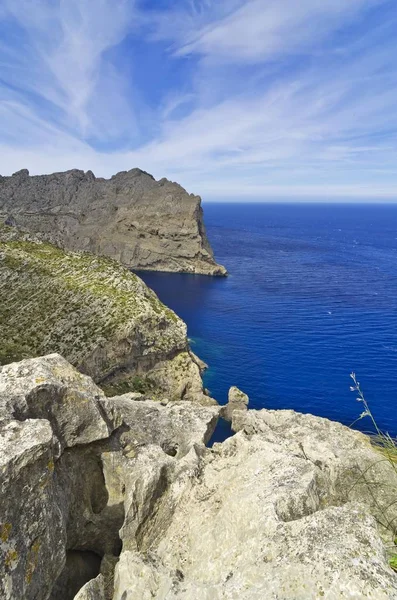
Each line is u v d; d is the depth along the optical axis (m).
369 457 13.32
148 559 9.55
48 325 67.94
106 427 13.30
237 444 14.42
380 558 6.91
